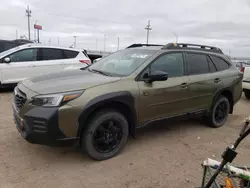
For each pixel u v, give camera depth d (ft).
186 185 9.29
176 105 13.15
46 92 9.55
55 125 9.22
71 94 9.53
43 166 10.16
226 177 6.75
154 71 11.60
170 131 15.25
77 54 28.73
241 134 6.08
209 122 16.14
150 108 11.96
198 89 14.15
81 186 8.89
